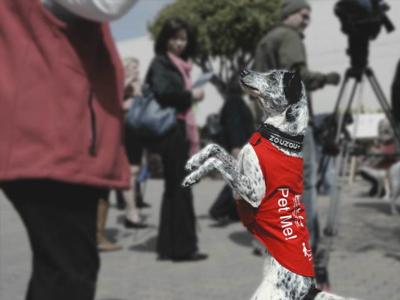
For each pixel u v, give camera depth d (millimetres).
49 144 2293
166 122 4785
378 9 4098
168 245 5008
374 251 5191
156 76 4871
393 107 4922
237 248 5523
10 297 3830
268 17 18781
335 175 4328
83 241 2439
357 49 4234
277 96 1959
